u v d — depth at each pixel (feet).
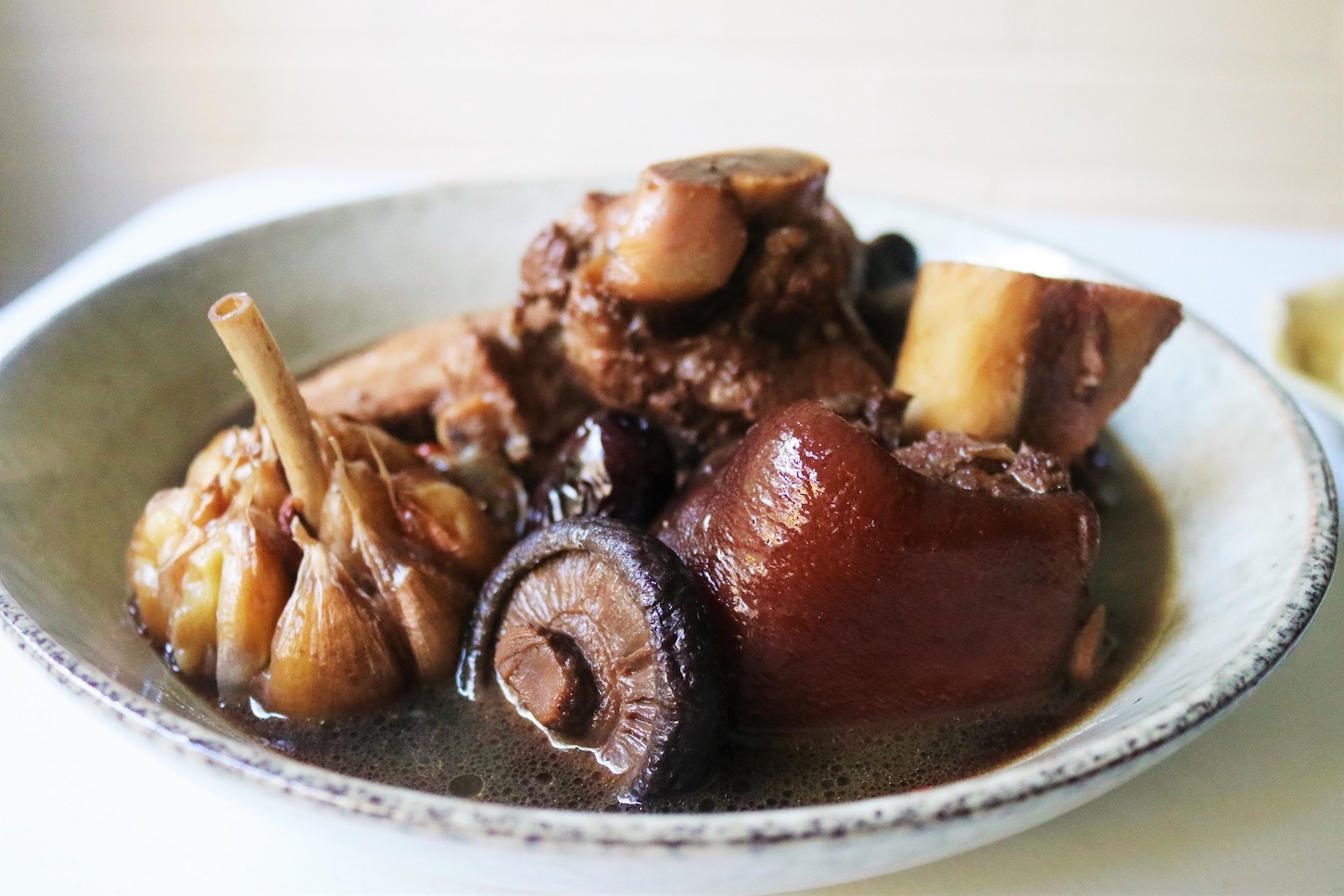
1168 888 0.80
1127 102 1.79
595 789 0.84
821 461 0.84
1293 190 1.84
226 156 1.98
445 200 1.26
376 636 0.88
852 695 0.86
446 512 0.93
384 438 0.99
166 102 1.91
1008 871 0.81
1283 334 1.15
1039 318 0.98
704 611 0.84
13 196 2.02
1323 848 0.81
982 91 1.80
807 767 0.85
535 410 1.07
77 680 0.78
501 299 1.27
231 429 0.98
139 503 1.02
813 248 1.02
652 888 0.74
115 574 0.96
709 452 1.03
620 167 1.89
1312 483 0.92
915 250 1.16
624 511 0.96
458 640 0.91
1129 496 1.05
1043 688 0.89
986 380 0.99
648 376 1.01
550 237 1.05
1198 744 0.86
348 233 1.23
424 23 1.81
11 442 0.95
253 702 0.89
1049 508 0.87
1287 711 0.88
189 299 1.13
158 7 1.81
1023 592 0.86
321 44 1.84
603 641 0.85
